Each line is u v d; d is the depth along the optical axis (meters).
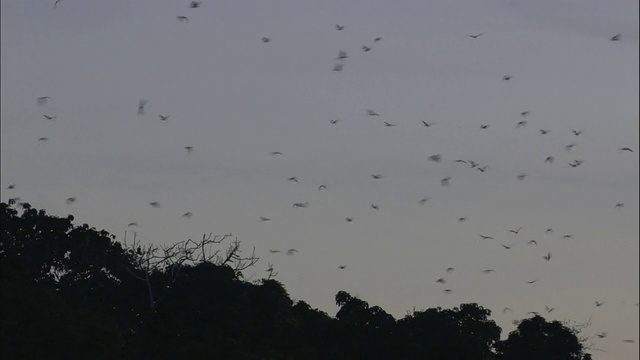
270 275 79.44
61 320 66.06
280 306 77.31
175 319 74.62
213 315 75.00
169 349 71.56
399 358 77.44
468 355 78.50
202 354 70.38
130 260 80.69
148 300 77.06
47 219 80.69
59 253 80.25
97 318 68.50
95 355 65.88
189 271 77.88
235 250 79.56
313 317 79.94
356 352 77.50
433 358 78.62
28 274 71.12
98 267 80.38
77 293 78.56
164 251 79.31
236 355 70.38
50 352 64.88
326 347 78.25
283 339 75.88
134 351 70.25
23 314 65.69
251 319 75.75
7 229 79.69
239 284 77.25
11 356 63.94
